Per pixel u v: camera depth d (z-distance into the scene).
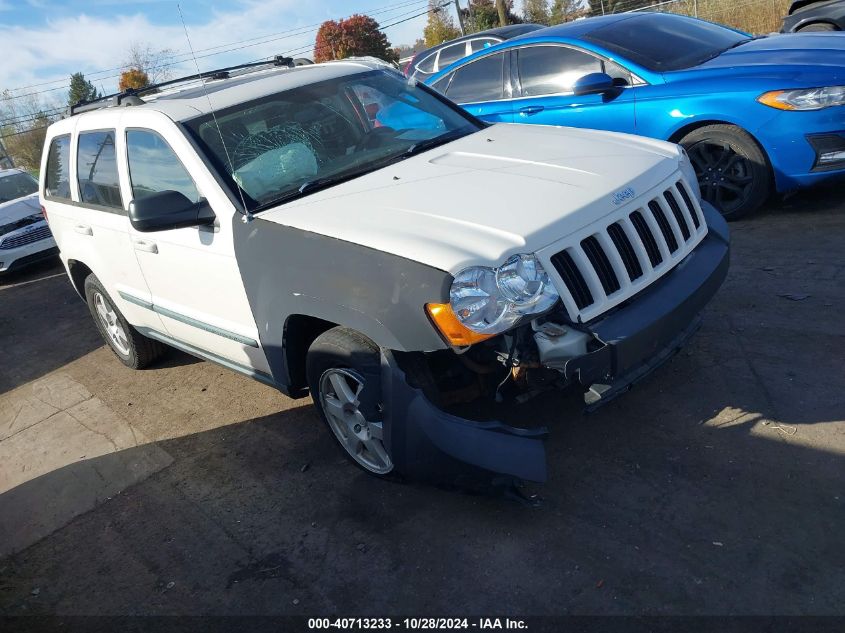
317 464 3.79
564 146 3.73
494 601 2.66
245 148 3.78
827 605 2.35
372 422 3.16
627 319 2.93
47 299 8.52
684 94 5.59
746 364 3.77
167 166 3.92
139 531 3.57
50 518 3.88
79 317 7.48
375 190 3.43
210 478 3.89
